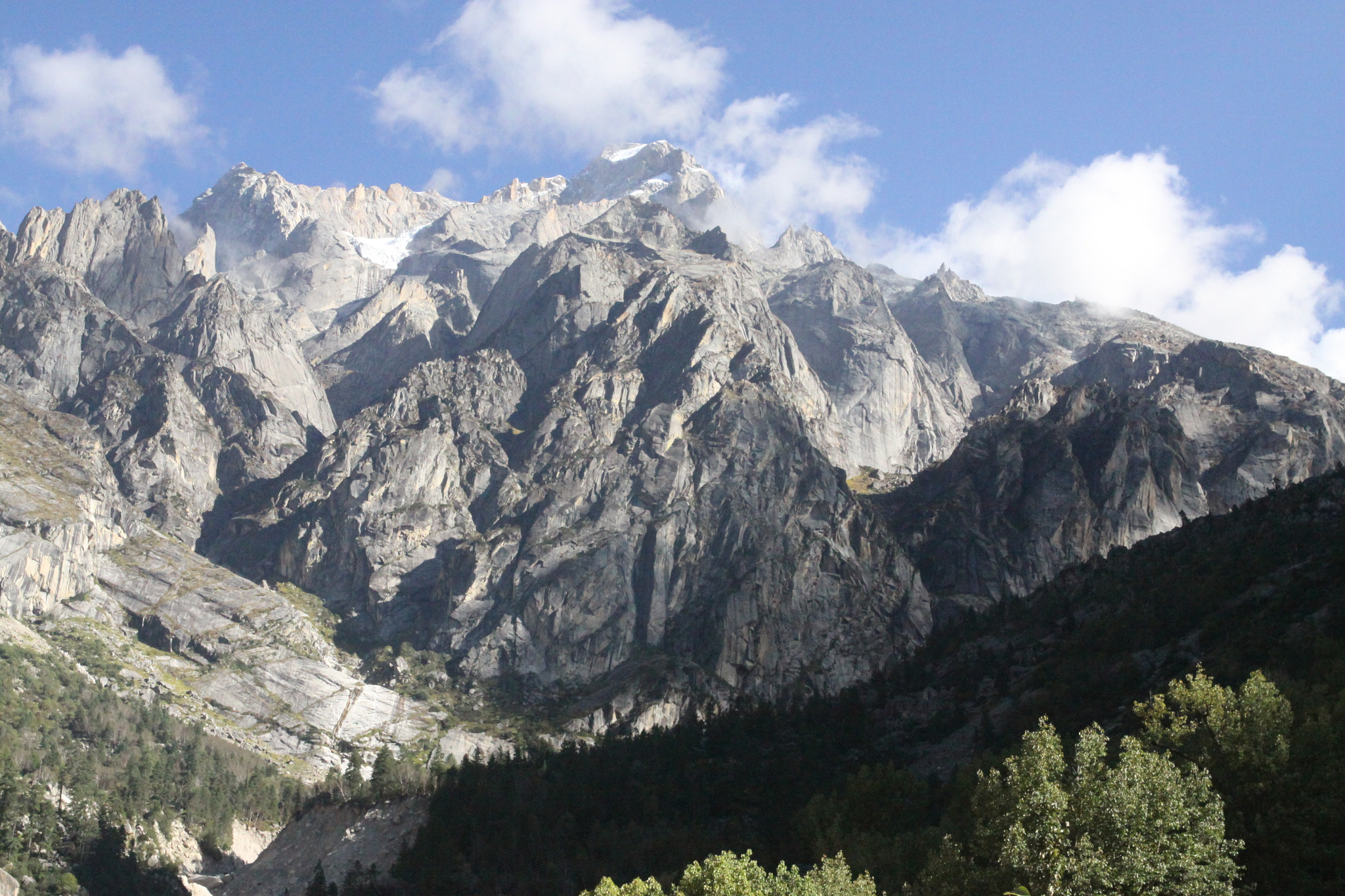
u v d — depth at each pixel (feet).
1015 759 405.18
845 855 564.30
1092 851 369.50
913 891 422.82
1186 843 372.38
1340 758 435.53
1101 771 388.78
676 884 540.11
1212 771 443.73
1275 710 456.86
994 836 390.63
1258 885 407.44
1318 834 419.95
